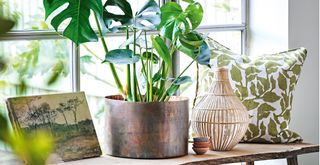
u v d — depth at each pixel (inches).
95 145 91.8
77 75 99.2
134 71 90.6
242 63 109.0
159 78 92.6
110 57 87.6
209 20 119.4
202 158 91.2
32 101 87.0
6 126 14.1
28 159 14.5
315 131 123.0
